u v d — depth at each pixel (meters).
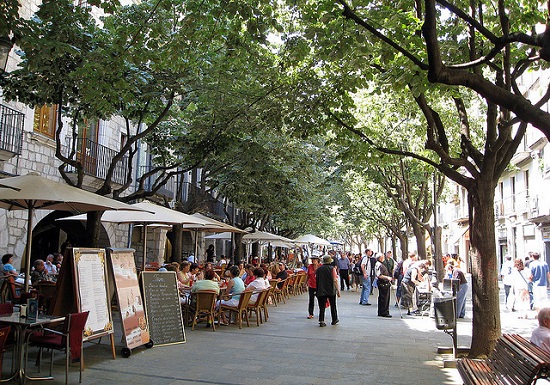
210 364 7.86
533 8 9.25
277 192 21.95
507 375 5.30
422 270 15.73
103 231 20.61
